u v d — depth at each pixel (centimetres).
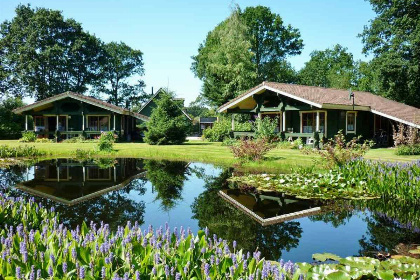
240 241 584
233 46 3938
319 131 2298
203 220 709
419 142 1919
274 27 4791
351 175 1028
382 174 940
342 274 382
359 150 1286
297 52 5084
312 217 740
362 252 533
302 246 559
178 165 1633
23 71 4522
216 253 365
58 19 4769
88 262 326
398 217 742
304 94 2417
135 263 323
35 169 1479
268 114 2912
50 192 984
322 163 1334
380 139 2525
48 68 4694
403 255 520
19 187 1057
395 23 3106
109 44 6044
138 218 718
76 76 5022
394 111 2491
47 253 327
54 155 2045
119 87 6191
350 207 827
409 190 872
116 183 1151
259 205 847
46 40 4700
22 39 4747
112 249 352
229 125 3447
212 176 1305
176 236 398
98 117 3497
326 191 971
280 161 1549
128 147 2502
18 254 347
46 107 3453
